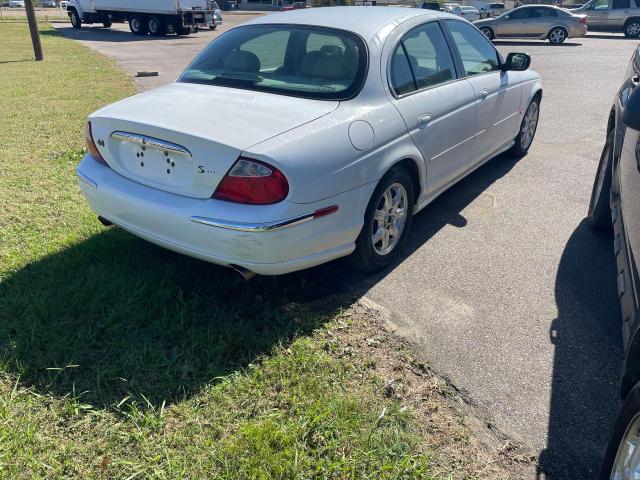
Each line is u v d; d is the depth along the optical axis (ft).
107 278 11.40
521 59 17.34
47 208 15.03
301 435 7.88
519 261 13.25
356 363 9.53
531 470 7.62
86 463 7.42
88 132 11.59
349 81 11.51
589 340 10.41
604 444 8.07
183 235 10.00
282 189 9.43
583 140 23.38
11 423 7.94
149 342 9.70
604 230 14.62
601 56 52.54
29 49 58.59
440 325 10.74
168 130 9.77
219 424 8.09
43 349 9.45
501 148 18.47
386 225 12.42
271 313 10.74
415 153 12.43
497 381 9.29
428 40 13.84
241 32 13.44
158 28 84.48
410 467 7.48
